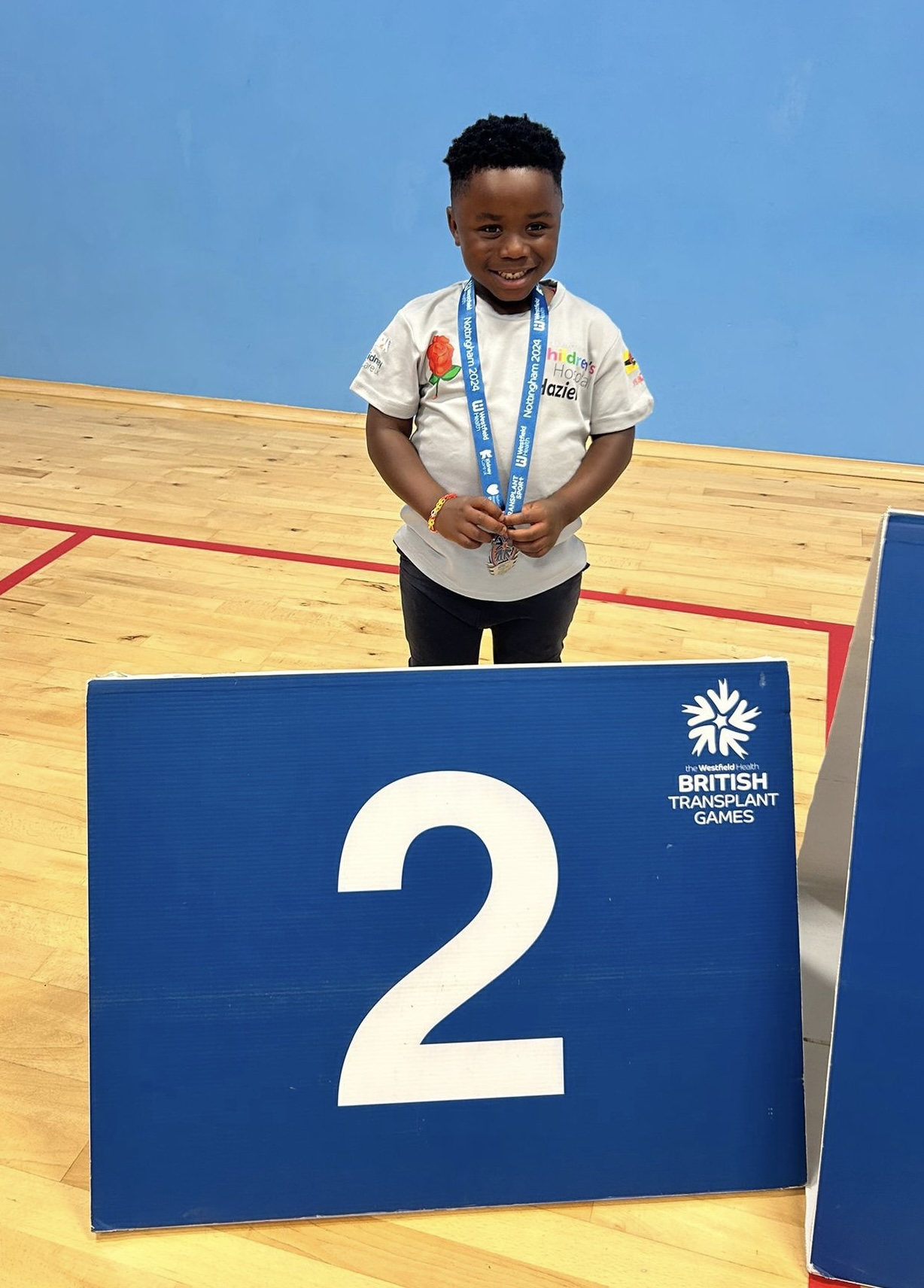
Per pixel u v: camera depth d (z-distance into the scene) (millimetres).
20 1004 1533
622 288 3711
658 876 1208
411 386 1393
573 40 3334
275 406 4250
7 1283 1164
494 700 1198
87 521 3201
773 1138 1231
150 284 4117
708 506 3457
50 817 1918
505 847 1197
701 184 3467
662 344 3773
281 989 1190
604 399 1407
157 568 2898
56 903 1725
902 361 3598
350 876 1191
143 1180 1189
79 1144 1330
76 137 3891
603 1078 1214
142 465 3701
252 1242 1208
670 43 3271
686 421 3885
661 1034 1215
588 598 2777
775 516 3400
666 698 1207
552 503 1367
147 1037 1180
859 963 1147
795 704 2312
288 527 3207
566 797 1200
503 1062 1207
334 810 1188
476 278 1330
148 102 3756
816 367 3676
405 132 3598
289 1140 1201
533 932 1202
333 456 3869
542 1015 1206
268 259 3947
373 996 1195
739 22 3195
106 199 3984
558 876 1200
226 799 1182
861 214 3391
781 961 1223
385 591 2807
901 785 1125
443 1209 1223
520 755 1197
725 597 2822
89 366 4367
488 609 1499
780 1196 1274
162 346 4238
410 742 1192
